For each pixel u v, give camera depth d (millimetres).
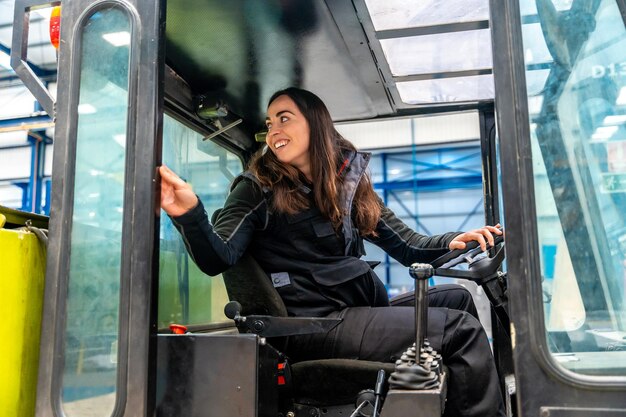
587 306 1051
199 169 2188
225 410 1215
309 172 1786
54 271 1163
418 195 11695
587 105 1110
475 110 2373
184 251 2109
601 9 1137
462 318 1457
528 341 1002
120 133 1188
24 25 1353
